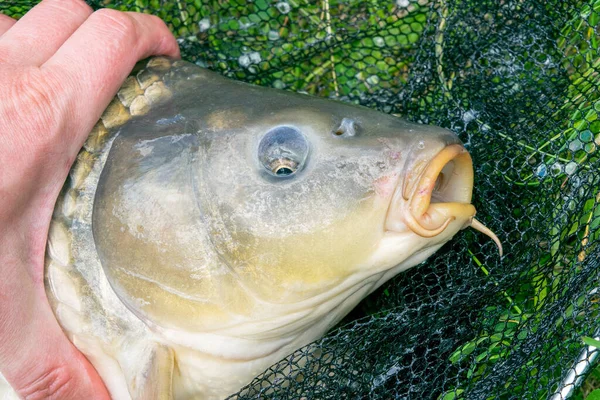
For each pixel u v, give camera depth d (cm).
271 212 36
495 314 41
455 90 46
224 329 38
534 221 41
